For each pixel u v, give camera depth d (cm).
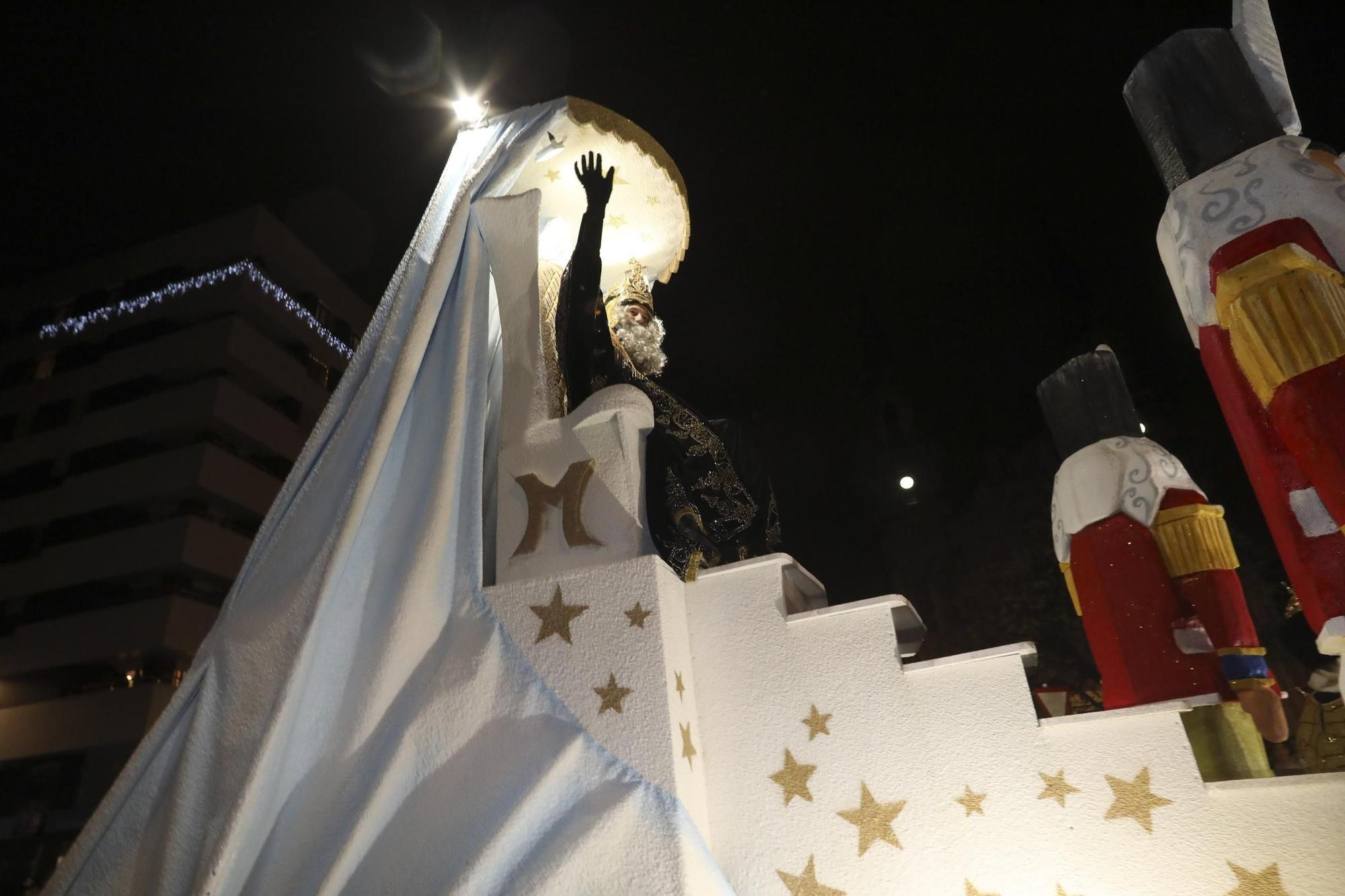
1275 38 245
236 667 258
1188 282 213
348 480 294
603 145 396
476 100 405
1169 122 226
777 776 248
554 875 217
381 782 238
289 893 230
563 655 257
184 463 3061
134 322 3491
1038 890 214
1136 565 242
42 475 3297
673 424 358
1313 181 196
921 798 232
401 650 260
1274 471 202
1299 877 196
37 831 2678
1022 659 237
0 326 3791
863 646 254
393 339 326
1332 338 180
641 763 237
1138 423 272
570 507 287
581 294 339
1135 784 216
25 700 2923
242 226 3500
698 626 275
